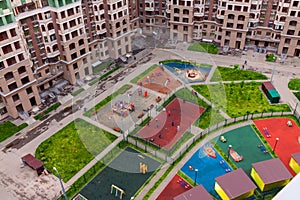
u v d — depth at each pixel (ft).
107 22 203.41
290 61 231.09
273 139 165.48
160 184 142.31
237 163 152.56
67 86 206.69
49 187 143.33
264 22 237.86
